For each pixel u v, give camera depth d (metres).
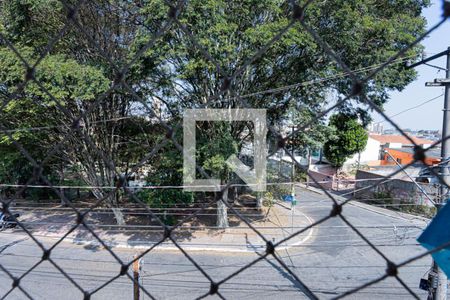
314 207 16.02
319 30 9.96
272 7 9.25
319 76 10.73
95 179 12.97
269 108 12.02
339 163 22.05
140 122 13.05
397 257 10.31
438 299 5.93
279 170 13.58
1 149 13.71
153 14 8.41
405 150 23.70
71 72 8.66
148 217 14.23
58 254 11.23
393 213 14.71
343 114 13.21
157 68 10.10
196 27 8.61
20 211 15.64
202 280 9.26
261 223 13.88
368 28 9.73
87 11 10.20
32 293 8.59
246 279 9.32
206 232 12.88
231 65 9.77
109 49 11.18
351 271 9.67
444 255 1.67
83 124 11.27
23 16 9.87
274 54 10.08
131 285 9.02
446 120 5.90
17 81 8.73
